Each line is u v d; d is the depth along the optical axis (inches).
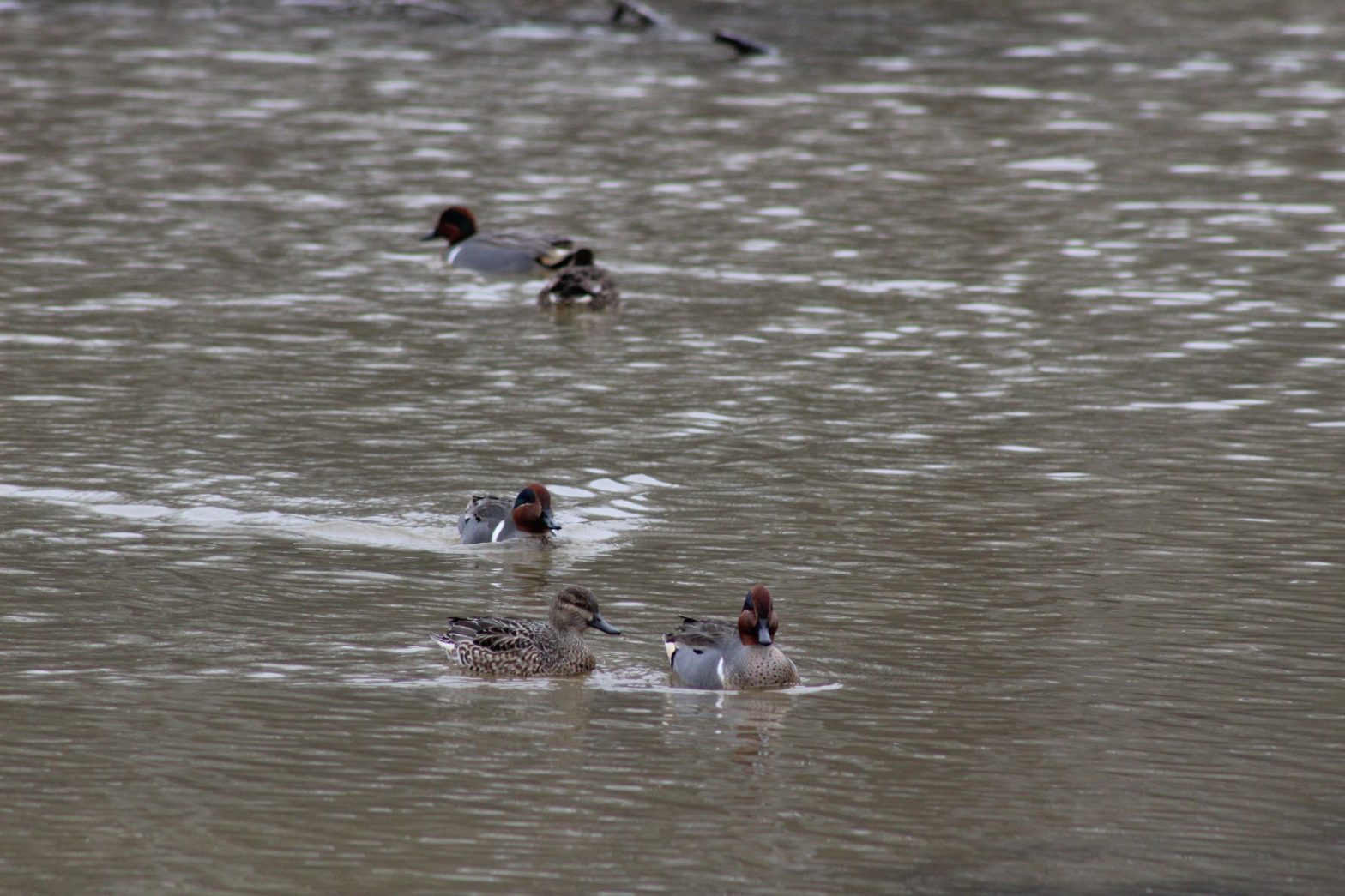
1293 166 1654.8
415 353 1096.2
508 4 2437.3
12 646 631.8
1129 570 738.2
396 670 625.0
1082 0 2586.1
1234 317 1182.3
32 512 788.6
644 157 1667.1
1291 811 518.3
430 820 503.5
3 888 456.8
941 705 599.8
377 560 744.3
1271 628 672.4
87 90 1893.5
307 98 1894.7
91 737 554.3
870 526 795.4
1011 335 1140.5
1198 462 891.4
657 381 1042.7
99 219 1412.4
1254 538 780.0
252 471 858.8
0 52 2075.5
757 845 492.1
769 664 614.2
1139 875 477.4
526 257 1317.7
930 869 480.7
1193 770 546.6
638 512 815.7
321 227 1422.2
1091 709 595.2
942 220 1450.5
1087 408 987.3
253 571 724.0
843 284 1269.7
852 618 683.4
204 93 1898.4
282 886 462.0
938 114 1857.8
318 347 1101.1
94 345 1080.8
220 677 610.9
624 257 1343.5
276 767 536.7
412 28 2301.9
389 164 1631.4
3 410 943.0
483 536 764.6
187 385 1005.2
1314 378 1047.0
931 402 999.6
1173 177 1606.8
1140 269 1307.8
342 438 917.8
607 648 655.8
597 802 518.6
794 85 1989.4
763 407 988.6
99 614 668.1
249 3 2443.4
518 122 1802.4
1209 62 2170.3
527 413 971.3
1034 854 489.4
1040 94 1959.9
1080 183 1584.6
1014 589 715.4
